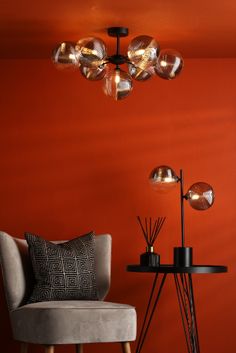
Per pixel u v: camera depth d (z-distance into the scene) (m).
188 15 4.74
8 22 4.92
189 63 5.95
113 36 5.17
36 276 4.88
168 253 5.83
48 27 5.03
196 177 5.87
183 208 5.63
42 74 5.96
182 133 5.90
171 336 5.77
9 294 4.87
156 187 5.28
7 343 5.80
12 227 5.87
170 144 5.90
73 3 4.50
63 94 5.95
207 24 4.95
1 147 5.92
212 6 4.56
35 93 5.95
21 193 5.89
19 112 5.94
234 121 5.89
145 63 4.36
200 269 4.74
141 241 5.86
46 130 5.93
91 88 5.94
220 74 5.93
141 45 4.31
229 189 5.86
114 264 5.84
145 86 5.94
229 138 5.89
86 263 5.05
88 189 5.89
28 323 4.54
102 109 5.93
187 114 5.91
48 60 5.96
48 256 4.91
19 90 5.95
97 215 5.87
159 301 5.80
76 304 4.57
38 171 5.90
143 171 5.90
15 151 5.92
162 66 4.45
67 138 5.92
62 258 4.95
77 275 4.96
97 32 5.14
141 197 5.88
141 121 5.92
